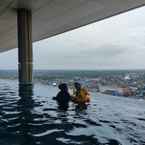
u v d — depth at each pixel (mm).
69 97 9914
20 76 15648
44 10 16672
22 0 14406
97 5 15828
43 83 25016
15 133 5094
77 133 5227
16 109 8023
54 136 4949
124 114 7938
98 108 8977
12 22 20078
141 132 5453
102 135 5121
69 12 17391
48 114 7285
